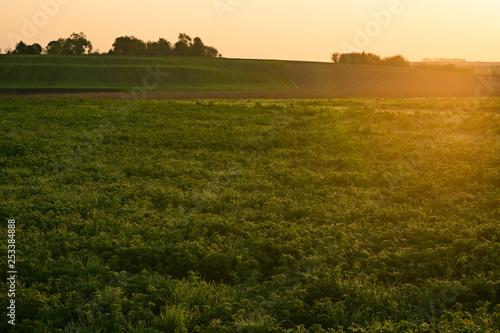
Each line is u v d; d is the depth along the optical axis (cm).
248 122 3036
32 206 1481
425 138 2439
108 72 11125
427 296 917
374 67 12456
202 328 830
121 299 911
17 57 12344
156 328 830
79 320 857
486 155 1989
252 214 1390
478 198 1496
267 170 1923
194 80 10988
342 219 1340
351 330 809
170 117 3241
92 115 3303
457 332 765
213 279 1057
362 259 1068
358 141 2348
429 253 1075
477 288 935
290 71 11944
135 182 1797
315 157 2106
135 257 1126
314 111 3322
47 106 3859
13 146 2336
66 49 14712
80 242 1202
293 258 1084
